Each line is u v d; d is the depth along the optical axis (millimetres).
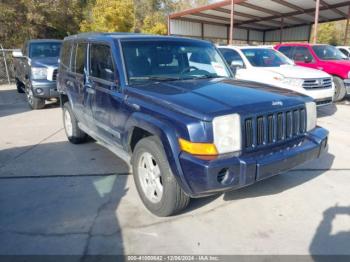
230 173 2709
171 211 3129
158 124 2949
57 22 21875
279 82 7078
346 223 3088
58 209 3453
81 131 5590
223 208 3412
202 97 3088
